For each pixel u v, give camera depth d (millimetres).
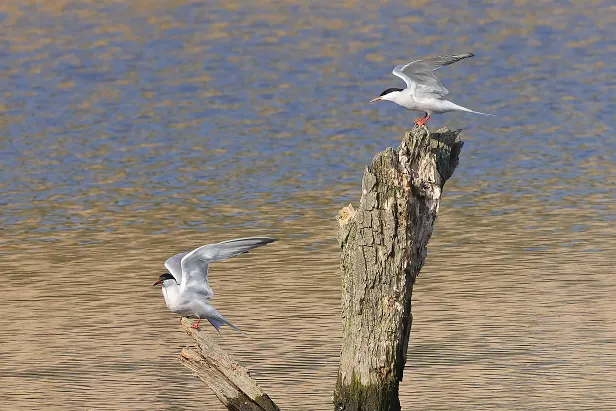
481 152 29000
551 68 39938
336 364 14773
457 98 36125
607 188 24859
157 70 40500
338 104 35281
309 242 20922
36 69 40625
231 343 15609
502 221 22219
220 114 34281
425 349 15195
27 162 28844
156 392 14148
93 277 19141
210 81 38844
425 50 42969
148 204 24406
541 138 30484
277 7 50688
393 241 11906
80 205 24500
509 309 16734
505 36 45125
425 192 11938
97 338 16109
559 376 14148
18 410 13617
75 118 34031
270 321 16469
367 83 38156
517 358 14727
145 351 15602
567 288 17719
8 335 16266
